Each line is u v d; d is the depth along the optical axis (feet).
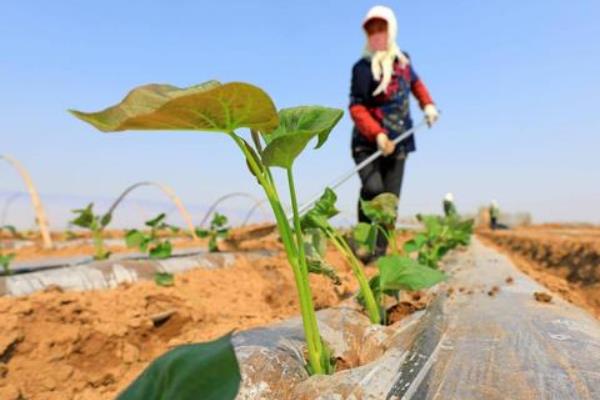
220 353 1.92
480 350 5.26
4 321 8.09
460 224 18.07
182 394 1.90
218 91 3.08
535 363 4.81
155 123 3.44
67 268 12.35
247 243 22.35
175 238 37.01
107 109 3.20
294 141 3.91
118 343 8.48
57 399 6.92
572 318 6.90
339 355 5.64
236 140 3.97
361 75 16.12
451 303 8.16
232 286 13.67
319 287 13.07
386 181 17.20
